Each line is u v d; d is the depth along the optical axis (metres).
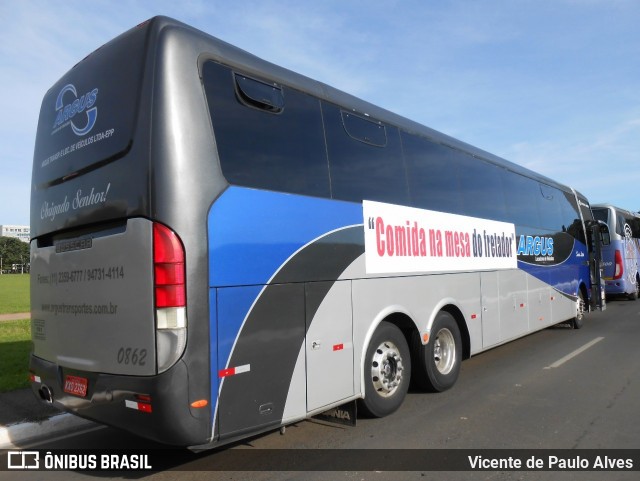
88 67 4.43
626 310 16.02
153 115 3.71
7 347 9.78
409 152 6.28
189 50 3.91
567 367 8.05
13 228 186.50
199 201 3.71
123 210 3.80
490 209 8.12
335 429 5.27
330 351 4.74
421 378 6.30
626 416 5.58
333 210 4.91
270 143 4.38
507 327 8.36
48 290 4.72
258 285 4.06
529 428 5.24
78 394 4.20
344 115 5.32
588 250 13.02
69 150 4.49
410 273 5.99
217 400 3.70
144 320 3.63
